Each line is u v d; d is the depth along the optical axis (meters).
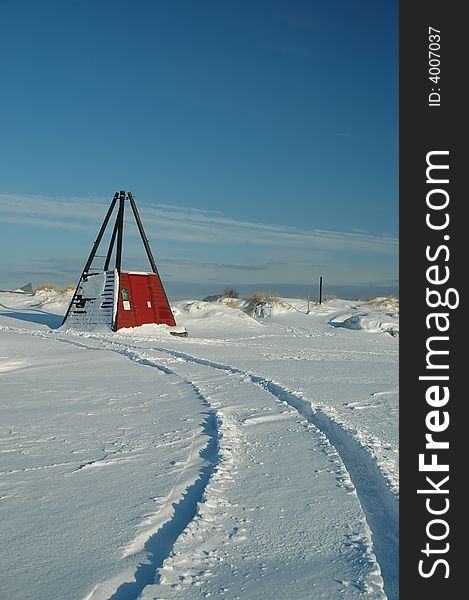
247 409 8.98
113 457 6.34
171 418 8.36
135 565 3.90
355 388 11.12
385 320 31.64
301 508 4.88
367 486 5.65
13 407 9.16
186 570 3.79
